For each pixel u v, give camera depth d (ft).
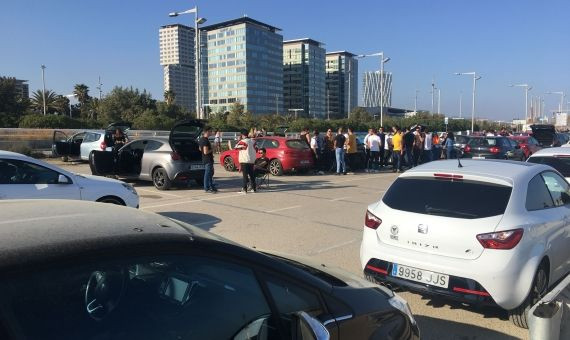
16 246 5.07
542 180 15.78
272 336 6.50
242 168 40.60
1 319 4.54
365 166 62.39
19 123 147.13
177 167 41.22
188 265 6.12
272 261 6.97
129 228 6.10
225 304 6.41
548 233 14.37
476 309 14.93
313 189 43.39
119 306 5.68
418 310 14.80
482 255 13.05
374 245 14.90
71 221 6.22
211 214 30.78
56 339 4.94
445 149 69.97
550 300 10.81
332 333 7.07
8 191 21.61
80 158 68.13
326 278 8.61
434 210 14.15
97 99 296.10
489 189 14.08
